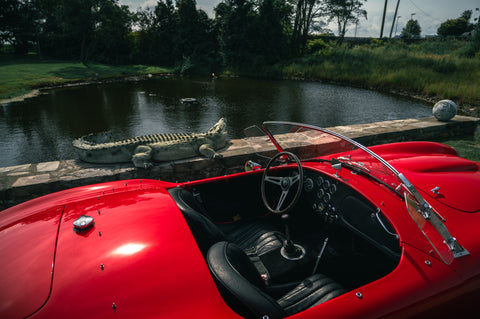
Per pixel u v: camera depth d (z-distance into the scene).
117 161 4.98
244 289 1.36
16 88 17.45
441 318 1.59
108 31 35.12
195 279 1.39
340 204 2.67
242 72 29.11
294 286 2.13
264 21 28.97
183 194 2.36
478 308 1.72
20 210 2.16
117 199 2.12
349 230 2.63
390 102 14.07
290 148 3.01
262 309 1.32
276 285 2.14
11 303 1.20
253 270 1.69
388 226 2.11
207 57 32.66
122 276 1.35
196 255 1.54
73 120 10.50
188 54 33.75
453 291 1.58
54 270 1.37
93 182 4.51
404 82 17.52
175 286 1.34
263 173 3.19
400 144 3.32
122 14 36.06
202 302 1.29
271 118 10.70
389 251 2.19
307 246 2.73
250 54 30.16
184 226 1.77
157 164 4.96
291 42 34.53
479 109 12.02
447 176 2.44
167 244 1.58
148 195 2.21
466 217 1.95
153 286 1.32
